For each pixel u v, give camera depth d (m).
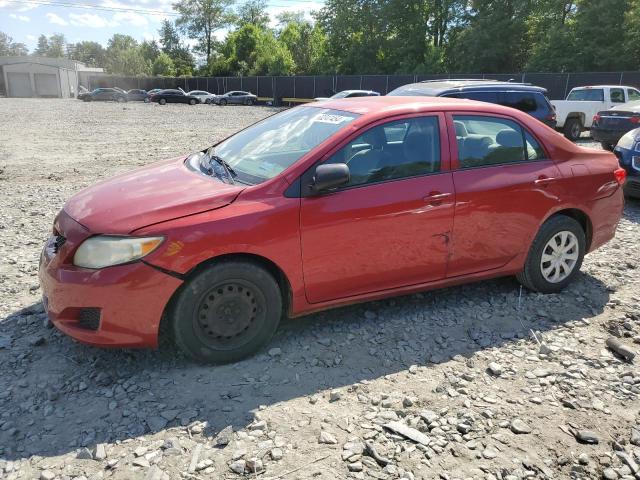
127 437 2.80
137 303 3.16
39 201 8.12
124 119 27.48
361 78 44.09
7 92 78.31
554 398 3.24
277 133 4.19
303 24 65.31
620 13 35.03
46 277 3.31
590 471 2.66
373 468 2.62
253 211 3.35
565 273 4.71
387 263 3.84
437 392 3.26
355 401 3.15
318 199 3.54
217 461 2.64
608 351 3.79
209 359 3.44
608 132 12.91
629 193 8.18
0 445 2.72
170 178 3.82
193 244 3.19
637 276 5.17
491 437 2.88
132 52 108.31
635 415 3.10
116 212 3.30
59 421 2.92
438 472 2.61
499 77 34.38
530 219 4.34
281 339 3.84
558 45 37.28
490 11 43.12
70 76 83.75
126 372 3.39
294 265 3.51
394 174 3.82
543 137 4.48
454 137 4.06
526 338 3.96
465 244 4.11
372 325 4.08
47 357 3.56
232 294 3.39
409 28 50.28
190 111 37.50
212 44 89.75
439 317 4.24
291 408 3.06
